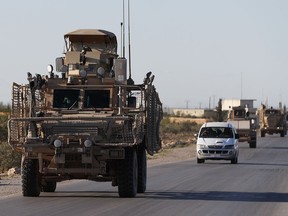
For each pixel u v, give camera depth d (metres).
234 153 77.06
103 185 48.50
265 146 127.00
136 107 41.75
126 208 34.81
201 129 80.00
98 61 43.91
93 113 41.03
